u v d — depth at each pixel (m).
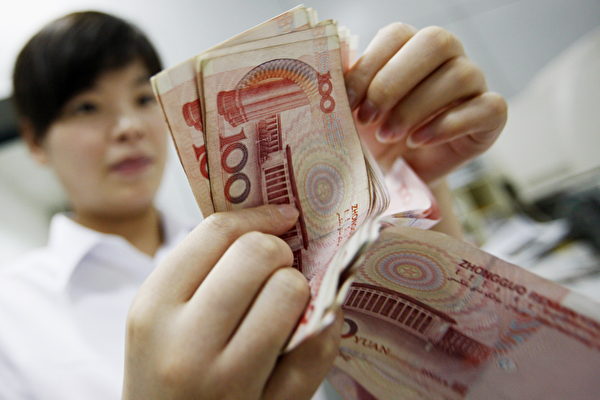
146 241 0.82
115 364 0.61
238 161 0.26
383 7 1.33
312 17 0.27
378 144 0.46
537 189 1.09
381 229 0.20
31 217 1.30
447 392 0.30
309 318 0.19
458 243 0.23
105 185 0.66
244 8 1.32
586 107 1.03
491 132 0.38
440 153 0.45
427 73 0.32
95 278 0.70
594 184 0.94
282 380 0.22
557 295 0.22
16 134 1.20
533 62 1.29
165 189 1.25
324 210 0.28
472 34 1.31
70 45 0.62
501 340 0.26
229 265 0.21
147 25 1.28
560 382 0.25
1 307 0.66
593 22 1.25
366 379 0.33
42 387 0.57
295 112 0.27
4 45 1.14
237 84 0.24
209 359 0.20
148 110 0.72
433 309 0.27
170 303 0.22
